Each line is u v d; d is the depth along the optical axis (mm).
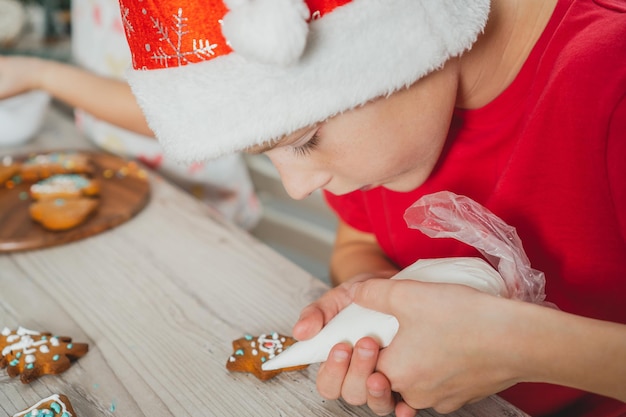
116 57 1216
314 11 575
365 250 930
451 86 650
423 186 833
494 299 574
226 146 602
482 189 814
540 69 740
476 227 641
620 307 767
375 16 581
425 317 589
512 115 766
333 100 587
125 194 1040
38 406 653
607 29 713
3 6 1699
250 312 784
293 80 581
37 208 961
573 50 715
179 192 1073
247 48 530
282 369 690
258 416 654
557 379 563
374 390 606
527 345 559
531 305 566
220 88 587
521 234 771
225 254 893
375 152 636
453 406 624
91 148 1249
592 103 698
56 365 701
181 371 705
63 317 782
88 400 673
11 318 781
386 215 882
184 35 585
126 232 952
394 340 612
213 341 743
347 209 935
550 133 728
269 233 1618
